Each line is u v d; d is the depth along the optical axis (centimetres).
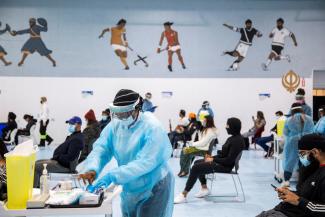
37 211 235
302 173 283
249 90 1328
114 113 259
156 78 1326
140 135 263
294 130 599
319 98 1331
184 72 1327
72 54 1311
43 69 1305
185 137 1023
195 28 1323
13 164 236
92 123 686
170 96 1327
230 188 644
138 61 1322
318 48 1326
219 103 1328
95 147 280
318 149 269
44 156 987
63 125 1309
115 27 1316
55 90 1309
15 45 1298
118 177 242
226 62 1327
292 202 263
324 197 259
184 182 684
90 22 1312
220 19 1322
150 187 269
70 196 239
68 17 1307
